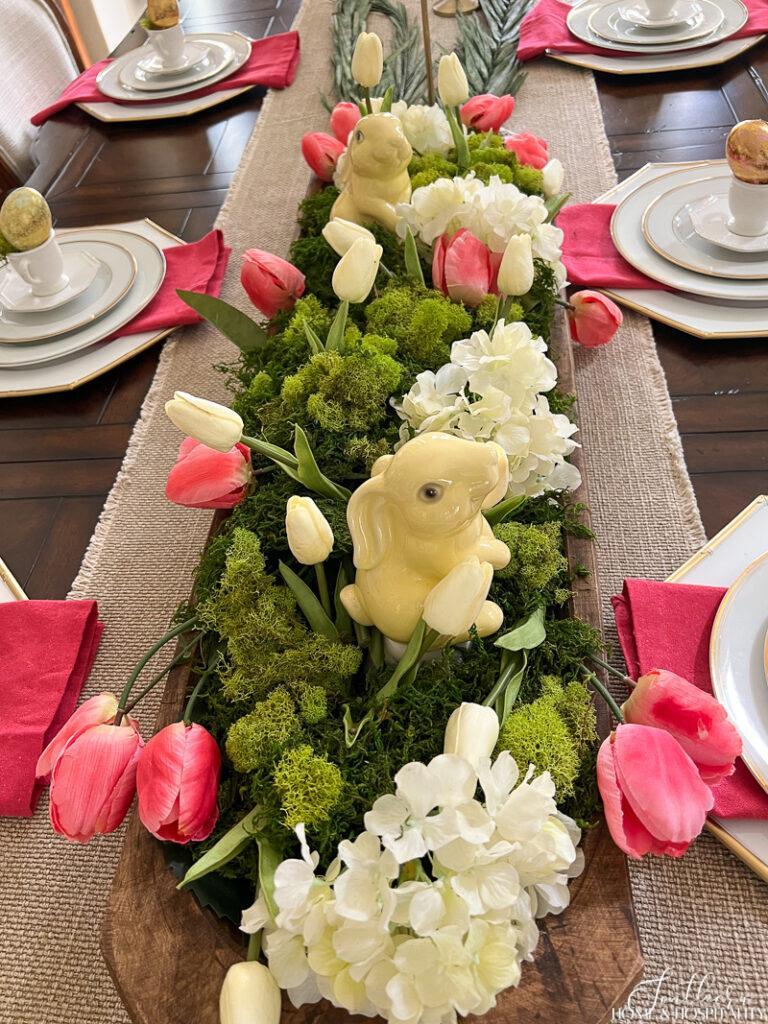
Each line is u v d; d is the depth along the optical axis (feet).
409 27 4.66
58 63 5.57
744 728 1.73
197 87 4.40
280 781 1.40
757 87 3.81
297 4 5.31
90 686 2.20
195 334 3.09
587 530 1.92
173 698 1.68
